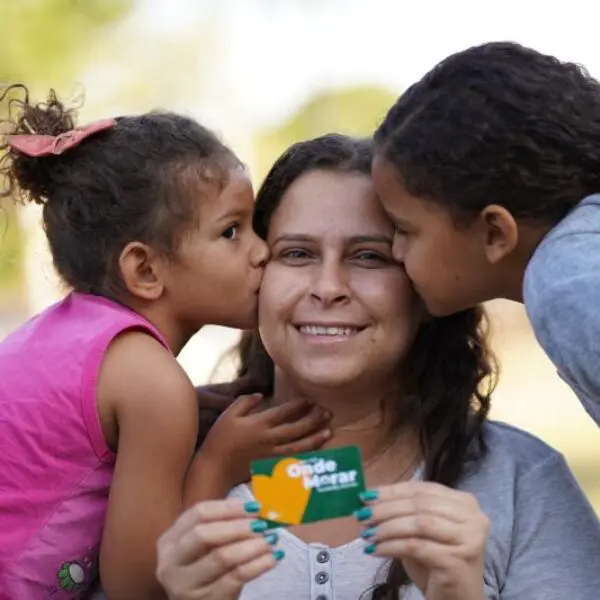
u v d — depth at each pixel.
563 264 2.95
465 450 3.32
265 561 2.64
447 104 3.13
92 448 3.11
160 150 3.33
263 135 16.83
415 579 2.79
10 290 12.91
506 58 3.17
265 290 3.26
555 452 3.40
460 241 3.18
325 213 3.23
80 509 3.13
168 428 3.07
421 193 3.14
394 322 3.20
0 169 3.56
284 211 3.31
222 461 3.25
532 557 3.22
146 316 3.36
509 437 3.44
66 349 3.16
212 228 3.33
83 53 13.16
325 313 3.17
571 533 3.25
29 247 10.41
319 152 3.32
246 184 3.39
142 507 3.04
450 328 3.44
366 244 3.22
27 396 3.14
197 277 3.33
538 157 3.08
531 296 3.01
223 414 3.35
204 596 2.66
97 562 3.20
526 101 3.09
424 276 3.19
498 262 3.21
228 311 3.38
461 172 3.10
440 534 2.66
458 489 3.27
